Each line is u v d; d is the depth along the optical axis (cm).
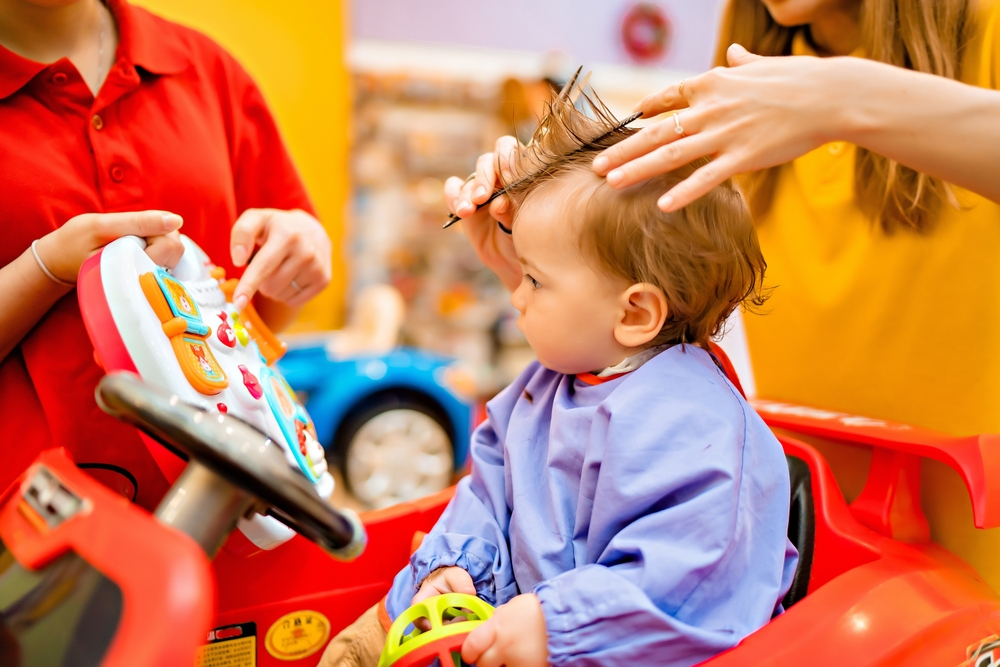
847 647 59
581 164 72
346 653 75
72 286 65
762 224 102
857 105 57
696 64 290
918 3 80
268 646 80
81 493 41
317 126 255
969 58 81
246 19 242
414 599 73
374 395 217
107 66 76
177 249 65
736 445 66
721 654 57
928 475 86
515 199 76
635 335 70
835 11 89
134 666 29
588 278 70
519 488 75
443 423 225
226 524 42
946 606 65
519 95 265
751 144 56
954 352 83
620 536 63
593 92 78
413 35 261
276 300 85
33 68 68
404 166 266
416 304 271
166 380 55
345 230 263
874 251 88
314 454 78
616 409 67
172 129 77
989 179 58
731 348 118
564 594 59
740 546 65
